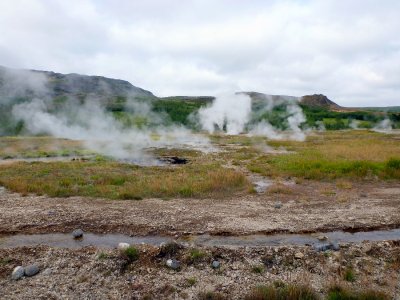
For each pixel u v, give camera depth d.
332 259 9.10
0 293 7.46
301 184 18.62
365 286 7.98
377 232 11.23
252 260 9.08
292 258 9.18
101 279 8.14
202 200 15.09
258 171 22.78
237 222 12.02
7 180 18.38
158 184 17.27
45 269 8.55
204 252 9.27
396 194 16.03
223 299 7.42
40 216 12.40
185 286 7.93
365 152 29.84
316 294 7.54
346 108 187.00
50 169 23.27
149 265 8.75
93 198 15.13
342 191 16.73
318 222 12.02
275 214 12.98
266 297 7.29
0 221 11.84
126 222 11.91
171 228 11.41
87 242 10.30
